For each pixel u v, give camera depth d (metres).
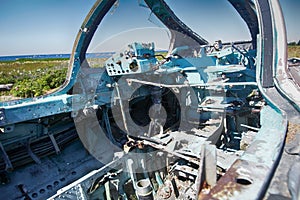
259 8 3.94
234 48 6.73
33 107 4.36
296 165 1.43
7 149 4.81
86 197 4.05
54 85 12.13
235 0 7.04
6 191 4.23
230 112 4.80
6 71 22.05
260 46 3.75
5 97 11.34
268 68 3.58
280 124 2.19
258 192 1.16
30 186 4.38
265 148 1.67
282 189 1.23
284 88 3.12
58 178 4.60
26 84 12.78
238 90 5.89
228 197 1.14
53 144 5.32
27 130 4.91
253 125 5.70
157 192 4.86
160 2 6.43
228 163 3.80
